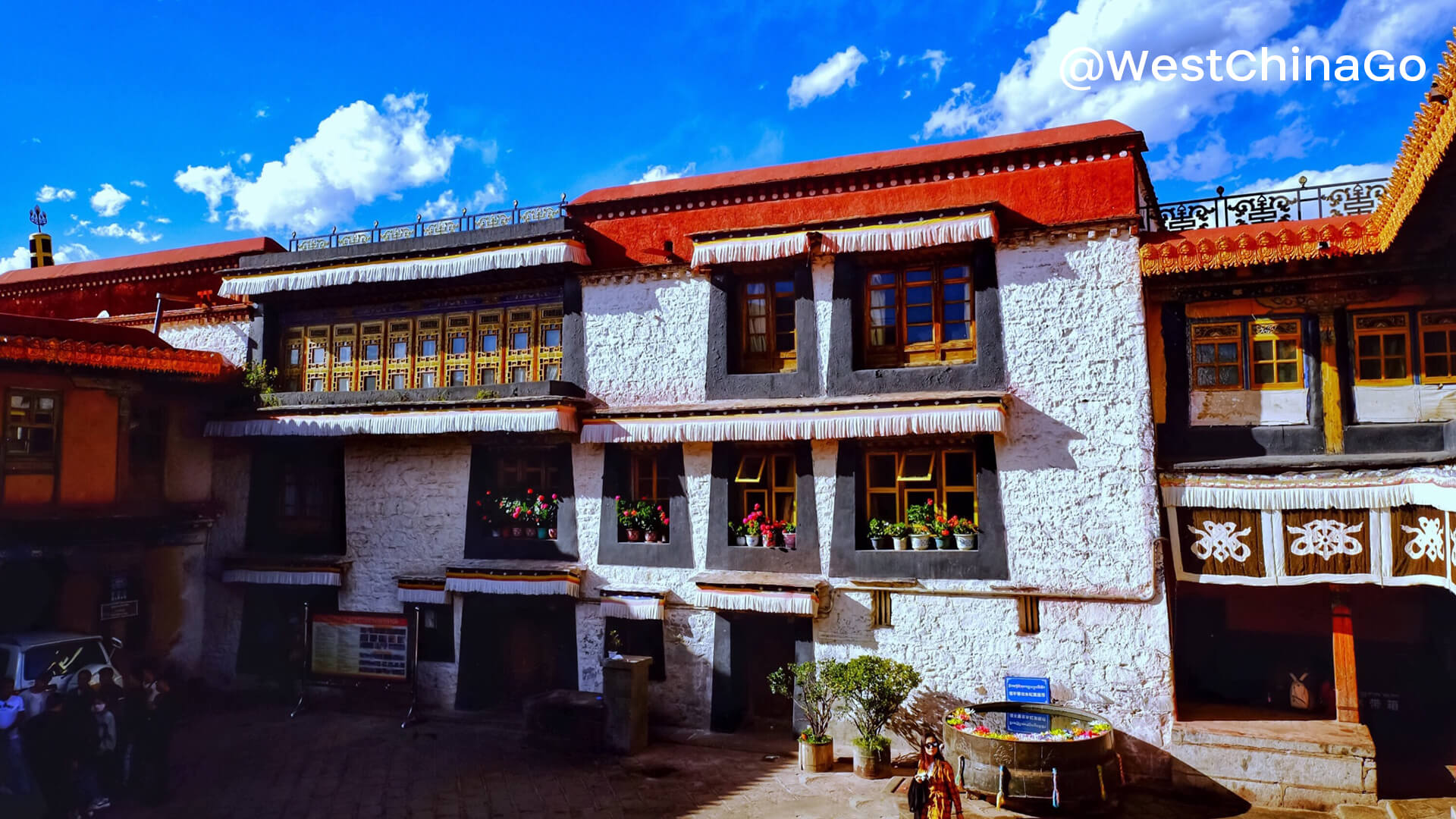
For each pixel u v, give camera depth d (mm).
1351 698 11547
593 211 15227
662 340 14688
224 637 16734
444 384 16188
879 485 13656
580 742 13148
